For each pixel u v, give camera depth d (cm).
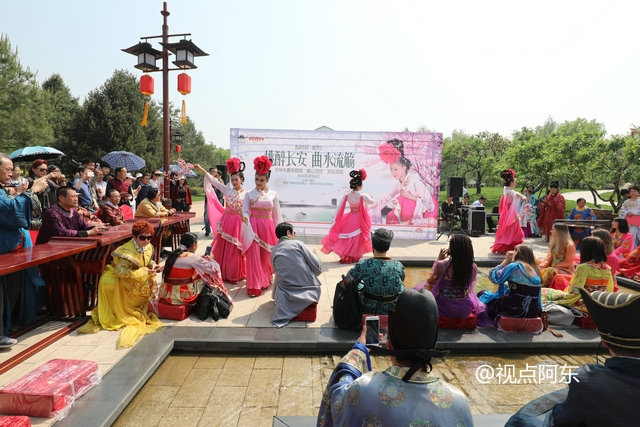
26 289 409
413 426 120
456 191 1306
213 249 614
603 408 124
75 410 272
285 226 482
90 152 2708
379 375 132
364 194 764
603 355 399
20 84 2386
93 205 759
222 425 277
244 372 353
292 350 390
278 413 292
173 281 448
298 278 451
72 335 396
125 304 424
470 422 124
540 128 5375
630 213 894
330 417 156
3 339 358
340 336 403
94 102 2769
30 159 956
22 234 431
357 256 770
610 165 1468
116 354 356
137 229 421
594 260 450
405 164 1049
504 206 862
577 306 454
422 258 794
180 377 342
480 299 473
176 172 1238
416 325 127
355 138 1045
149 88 797
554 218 1082
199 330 412
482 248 972
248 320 448
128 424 275
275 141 1047
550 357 395
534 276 422
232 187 598
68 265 424
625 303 128
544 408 164
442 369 368
